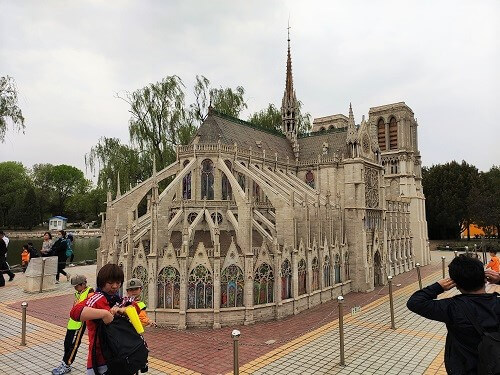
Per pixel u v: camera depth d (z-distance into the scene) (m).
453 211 113.56
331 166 55.06
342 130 61.88
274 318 32.78
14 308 33.72
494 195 102.56
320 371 20.53
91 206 172.25
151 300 30.73
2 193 150.25
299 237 39.84
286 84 70.06
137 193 41.78
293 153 62.31
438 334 27.23
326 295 40.69
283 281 34.25
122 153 61.34
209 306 30.73
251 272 31.58
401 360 22.08
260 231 38.16
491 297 8.38
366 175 53.53
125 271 32.34
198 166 42.81
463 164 122.94
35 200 148.00
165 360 22.30
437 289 8.98
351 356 22.80
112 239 39.00
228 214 39.50
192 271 30.70
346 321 31.23
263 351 23.86
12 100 50.81
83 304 10.51
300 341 25.86
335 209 47.00
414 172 83.25
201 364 21.62
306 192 47.38
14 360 21.66
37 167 186.00
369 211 52.53
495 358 7.04
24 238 126.56
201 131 47.22
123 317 10.91
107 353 10.23
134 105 61.84
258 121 82.31
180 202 40.59
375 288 50.00
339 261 45.16
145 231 37.19
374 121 87.44
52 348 23.62
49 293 40.09
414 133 87.81
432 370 20.55
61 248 46.50
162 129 62.78
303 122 87.81
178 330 29.34
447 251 98.31
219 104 70.62
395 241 62.78
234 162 44.91
